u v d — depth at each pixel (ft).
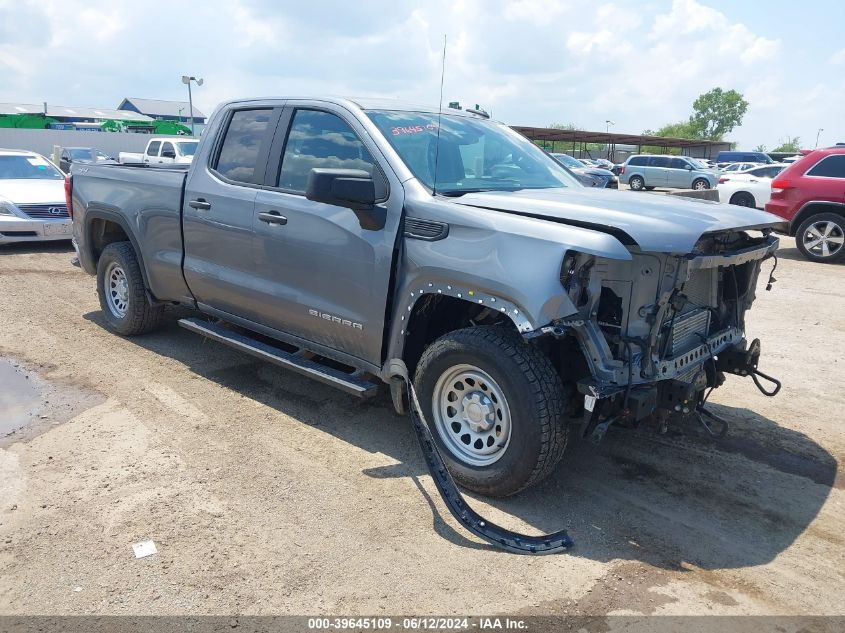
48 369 17.81
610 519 11.69
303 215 14.10
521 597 9.61
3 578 9.70
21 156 39.24
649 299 11.12
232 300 16.38
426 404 12.57
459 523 11.28
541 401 11.05
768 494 12.69
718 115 387.34
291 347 18.31
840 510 12.22
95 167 20.59
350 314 13.57
